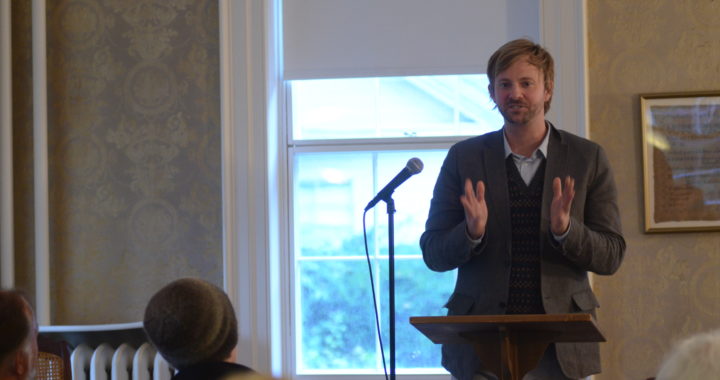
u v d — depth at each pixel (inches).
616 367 287.1
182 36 313.0
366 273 315.6
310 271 317.4
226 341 132.7
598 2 296.0
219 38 309.3
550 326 166.6
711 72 290.7
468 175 216.4
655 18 293.7
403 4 314.5
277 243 311.6
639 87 292.8
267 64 306.7
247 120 305.1
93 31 315.6
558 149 212.8
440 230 218.5
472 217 197.5
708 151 287.9
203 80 311.6
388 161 318.3
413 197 315.6
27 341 142.6
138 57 313.9
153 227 310.3
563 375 203.8
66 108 314.8
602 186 213.3
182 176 310.7
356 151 317.7
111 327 297.0
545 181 208.7
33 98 311.9
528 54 210.4
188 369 129.1
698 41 291.9
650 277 287.9
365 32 315.3
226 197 302.8
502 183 211.5
